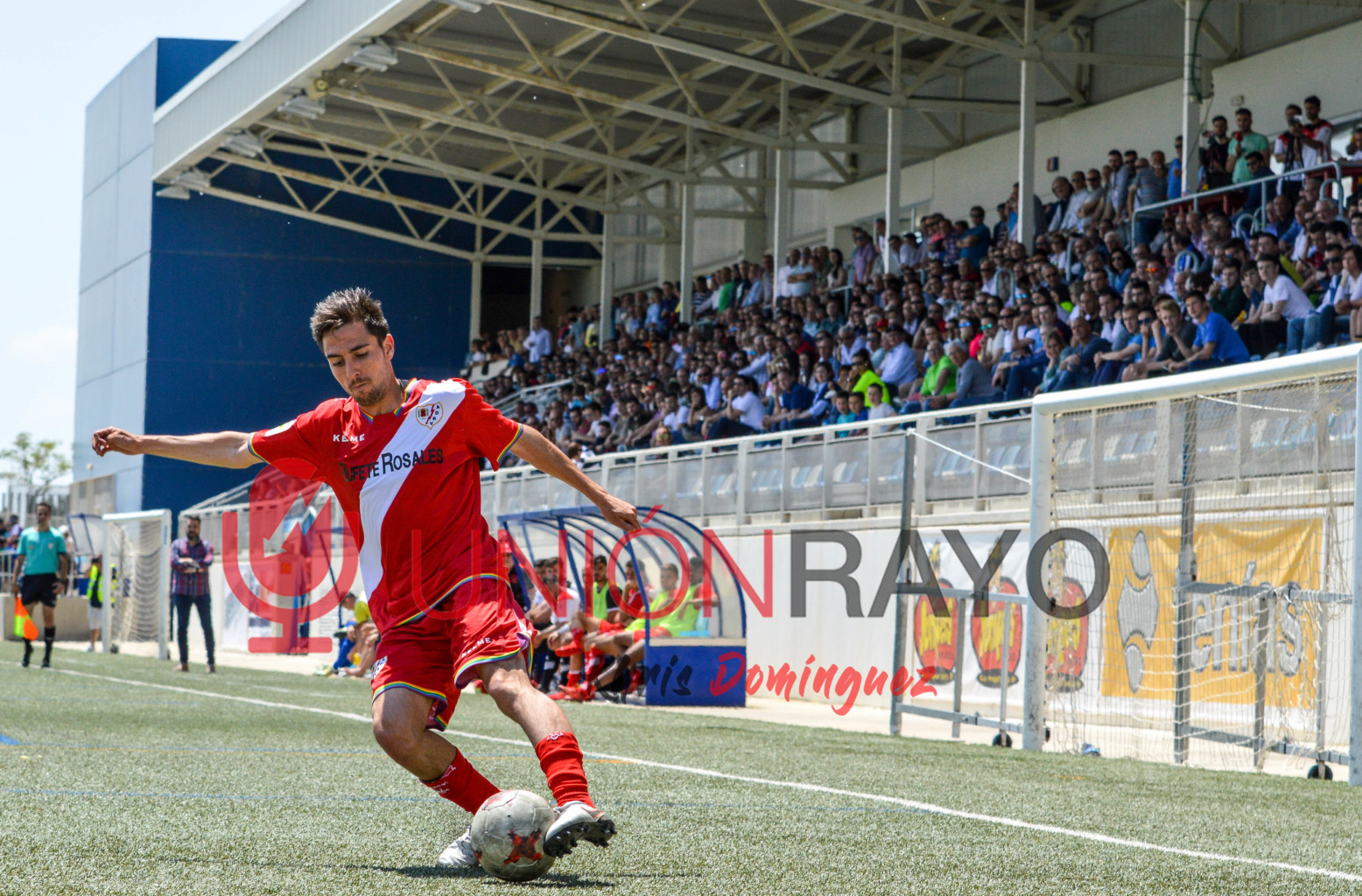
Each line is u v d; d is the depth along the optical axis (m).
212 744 10.24
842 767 9.53
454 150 43.78
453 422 4.89
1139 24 28.27
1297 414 11.14
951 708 14.73
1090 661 11.96
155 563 29.42
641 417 30.72
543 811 4.82
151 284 47.72
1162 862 5.71
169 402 47.69
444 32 32.75
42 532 21.59
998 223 27.38
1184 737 11.21
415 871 5.05
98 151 52.88
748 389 26.05
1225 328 16.53
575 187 48.06
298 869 5.05
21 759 8.83
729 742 11.48
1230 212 20.53
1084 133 29.70
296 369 48.53
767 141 32.78
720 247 42.19
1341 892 5.12
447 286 49.06
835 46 32.16
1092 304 20.12
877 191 36.06
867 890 4.92
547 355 42.34
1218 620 11.02
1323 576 10.67
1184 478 11.54
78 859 5.18
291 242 48.38
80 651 29.77
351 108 40.47
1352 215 17.34
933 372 21.88
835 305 28.31
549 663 18.34
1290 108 21.23
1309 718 10.27
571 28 32.03
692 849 5.79
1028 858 5.74
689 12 30.30
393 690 4.86
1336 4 22.05
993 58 32.16
